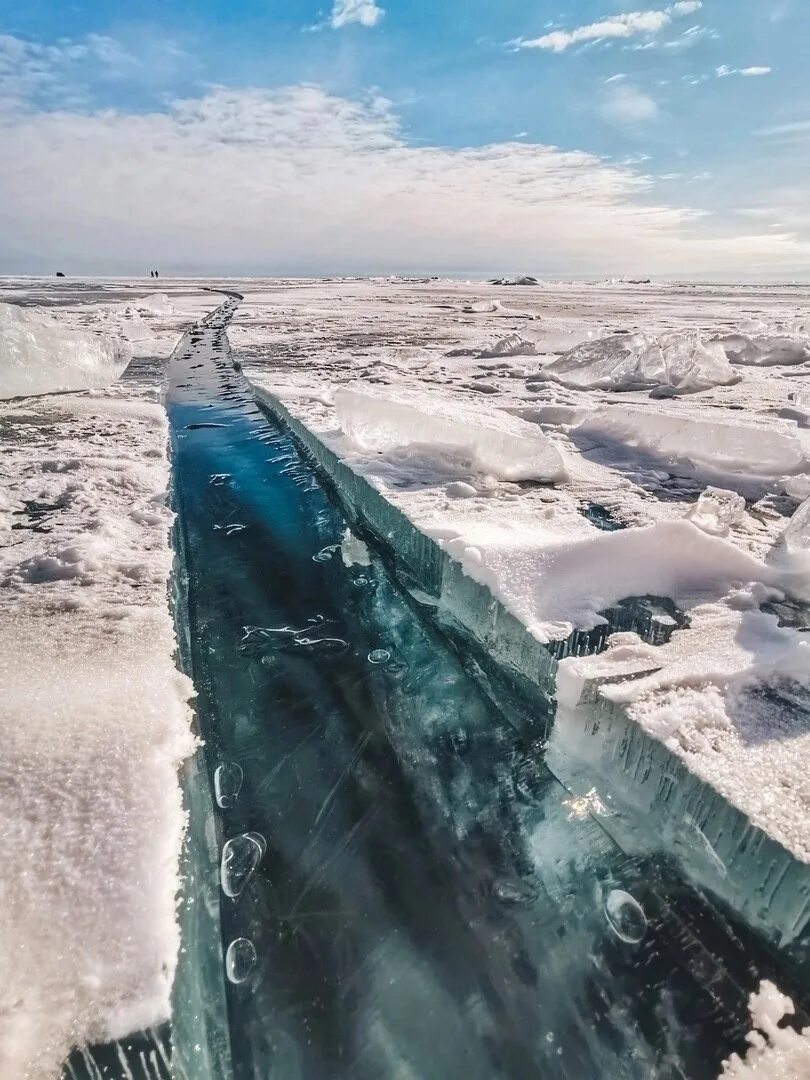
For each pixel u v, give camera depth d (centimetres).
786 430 418
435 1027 116
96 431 494
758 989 115
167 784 143
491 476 351
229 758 181
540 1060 110
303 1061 111
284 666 223
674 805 141
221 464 452
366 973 125
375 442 411
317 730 192
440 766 178
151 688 174
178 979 109
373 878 145
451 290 3066
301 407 531
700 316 1484
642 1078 105
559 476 348
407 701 206
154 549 278
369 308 1820
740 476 359
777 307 1912
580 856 147
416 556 275
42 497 335
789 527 246
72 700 165
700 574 219
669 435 409
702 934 126
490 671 215
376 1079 108
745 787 130
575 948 128
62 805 133
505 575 218
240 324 1366
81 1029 96
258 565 301
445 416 401
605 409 461
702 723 150
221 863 148
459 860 149
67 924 110
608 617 198
